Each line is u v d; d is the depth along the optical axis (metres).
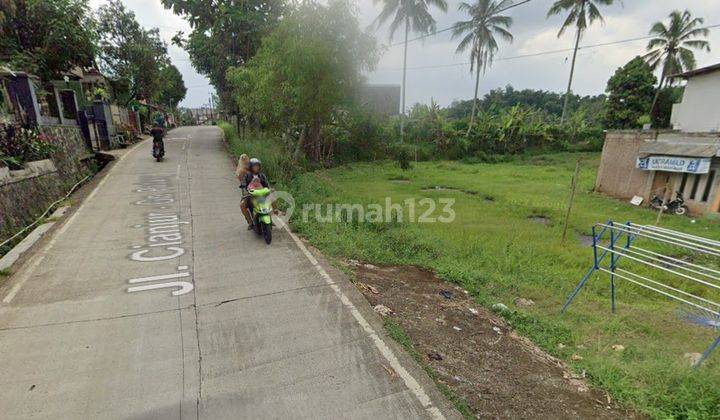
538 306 5.56
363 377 3.27
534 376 3.57
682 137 13.25
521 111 34.78
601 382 3.48
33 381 3.11
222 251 6.15
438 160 31.20
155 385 3.11
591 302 5.76
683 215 12.93
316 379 3.23
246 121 21.56
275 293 4.75
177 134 28.11
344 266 5.74
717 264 7.71
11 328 3.84
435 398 3.04
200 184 11.25
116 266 5.44
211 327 3.96
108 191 10.13
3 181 7.36
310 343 3.73
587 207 13.57
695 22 32.28
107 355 3.47
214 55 21.22
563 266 7.43
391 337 3.88
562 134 35.81
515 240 8.70
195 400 2.96
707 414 2.92
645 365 3.73
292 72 13.20
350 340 3.79
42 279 4.95
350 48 13.91
